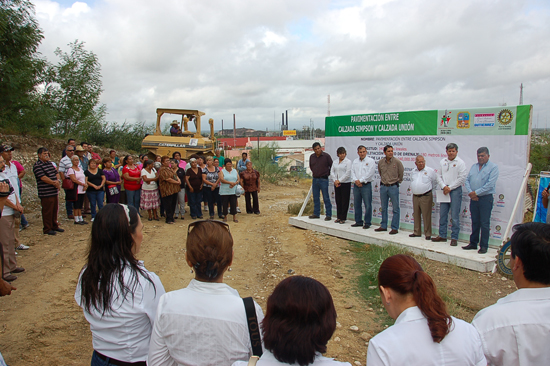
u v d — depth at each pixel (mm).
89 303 2137
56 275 6004
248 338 1955
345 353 3891
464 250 6746
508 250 5879
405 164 8359
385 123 8641
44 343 4102
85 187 9039
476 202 6570
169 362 2037
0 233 5668
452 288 5473
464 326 1799
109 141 23359
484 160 6414
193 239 2023
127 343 2156
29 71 15820
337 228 8617
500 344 1891
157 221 10273
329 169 9484
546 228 1952
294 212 11492
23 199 11055
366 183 8359
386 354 1666
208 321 1917
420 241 7387
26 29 15430
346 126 9438
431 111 7824
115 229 2166
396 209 7984
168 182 9891
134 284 2156
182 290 2055
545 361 1829
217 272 2012
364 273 6160
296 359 1611
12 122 16281
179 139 14438
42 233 8273
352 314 4793
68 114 20719
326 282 5852
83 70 21188
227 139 77438
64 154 9266
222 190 10422
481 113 7066
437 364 1645
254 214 11953
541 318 1847
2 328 4359
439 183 7145
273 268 6598
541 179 6879
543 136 22500
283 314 1656
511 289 5445
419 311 1766
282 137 79125
